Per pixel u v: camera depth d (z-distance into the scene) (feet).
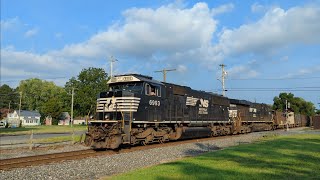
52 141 96.63
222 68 195.93
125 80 76.54
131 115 69.87
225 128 124.36
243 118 146.30
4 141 99.96
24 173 41.60
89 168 46.70
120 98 70.33
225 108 125.80
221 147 79.92
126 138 68.49
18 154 64.39
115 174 42.09
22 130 192.75
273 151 60.85
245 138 108.78
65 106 352.90
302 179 34.01
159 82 83.20
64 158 54.70
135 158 57.67
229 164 45.06
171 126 88.22
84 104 274.77
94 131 69.10
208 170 39.99
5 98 474.08
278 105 358.64
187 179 34.55
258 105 172.14
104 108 72.23
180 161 49.29
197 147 77.41
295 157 51.88
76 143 86.17
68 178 39.70
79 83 288.51
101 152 63.87
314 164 44.39
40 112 431.02
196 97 102.12
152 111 77.71
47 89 446.60
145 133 75.36
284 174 37.04
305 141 85.20
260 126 168.14
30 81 453.17
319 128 208.23
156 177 36.01
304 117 274.77
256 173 37.65
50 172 42.73
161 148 72.18
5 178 38.47
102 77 286.87
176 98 90.02
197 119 101.45
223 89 193.77
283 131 170.40
